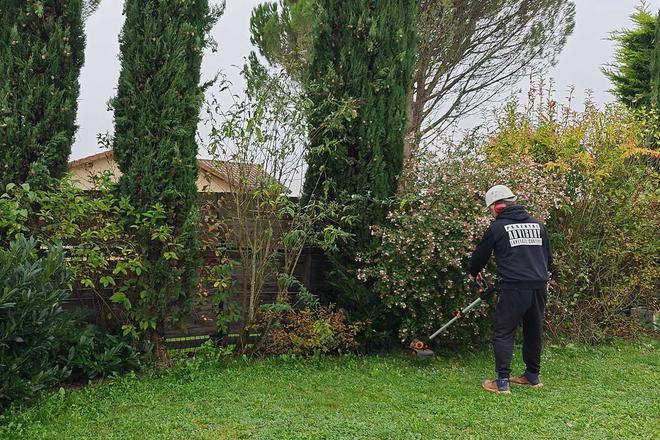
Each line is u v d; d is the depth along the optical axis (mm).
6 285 3928
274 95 5805
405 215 6238
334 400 4684
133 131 5359
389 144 6637
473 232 5938
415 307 6230
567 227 7695
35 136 5023
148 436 3779
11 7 5047
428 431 4020
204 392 4770
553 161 7922
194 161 5625
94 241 5273
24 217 4789
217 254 5891
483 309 6176
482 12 12234
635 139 8023
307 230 6066
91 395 4574
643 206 7793
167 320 5551
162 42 5402
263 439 3785
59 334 4738
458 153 6789
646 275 7793
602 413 4523
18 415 3941
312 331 5871
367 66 6523
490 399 4828
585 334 7562
